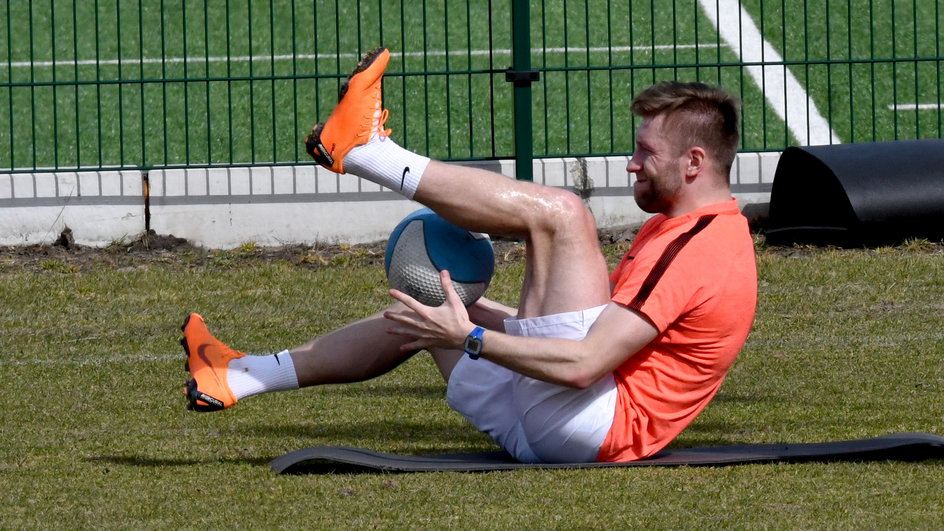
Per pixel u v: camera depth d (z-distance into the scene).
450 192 13.32
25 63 48.91
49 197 32.62
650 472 13.68
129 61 48.84
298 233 33.16
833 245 31.42
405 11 51.97
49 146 44.19
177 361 22.00
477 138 44.47
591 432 13.73
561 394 13.59
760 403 18.44
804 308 25.77
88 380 20.48
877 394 18.86
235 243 33.06
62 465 14.84
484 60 49.22
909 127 45.66
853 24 50.88
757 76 48.16
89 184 32.69
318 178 33.06
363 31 50.69
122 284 28.75
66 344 23.47
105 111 46.09
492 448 15.92
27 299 27.28
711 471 13.74
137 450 15.73
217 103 46.47
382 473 13.90
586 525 11.89
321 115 45.81
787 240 31.95
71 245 32.56
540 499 12.74
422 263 13.94
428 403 18.66
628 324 12.99
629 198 33.72
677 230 13.36
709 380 13.76
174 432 16.84
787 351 22.20
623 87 47.28
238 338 24.05
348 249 32.69
